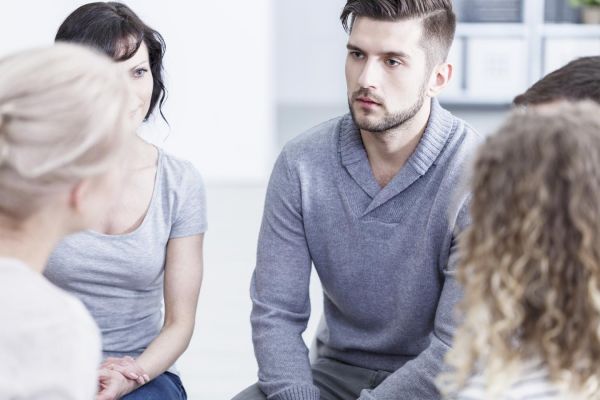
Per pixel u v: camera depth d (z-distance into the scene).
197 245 2.24
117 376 2.01
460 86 9.65
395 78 2.04
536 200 1.20
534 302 1.23
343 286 2.21
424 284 2.11
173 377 2.24
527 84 9.52
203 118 6.77
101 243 2.12
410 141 2.12
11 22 6.29
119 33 2.14
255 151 6.85
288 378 2.13
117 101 1.29
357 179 2.17
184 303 2.21
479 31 9.49
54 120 1.23
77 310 1.30
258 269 2.28
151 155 2.24
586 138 1.20
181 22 6.62
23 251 1.30
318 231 2.21
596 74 1.71
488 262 1.24
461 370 1.30
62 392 1.25
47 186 1.25
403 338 2.18
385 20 2.02
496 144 1.25
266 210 2.28
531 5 9.37
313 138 2.26
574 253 1.20
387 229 2.13
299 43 10.81
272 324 2.21
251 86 6.75
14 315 1.24
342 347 2.26
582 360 1.22
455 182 2.06
